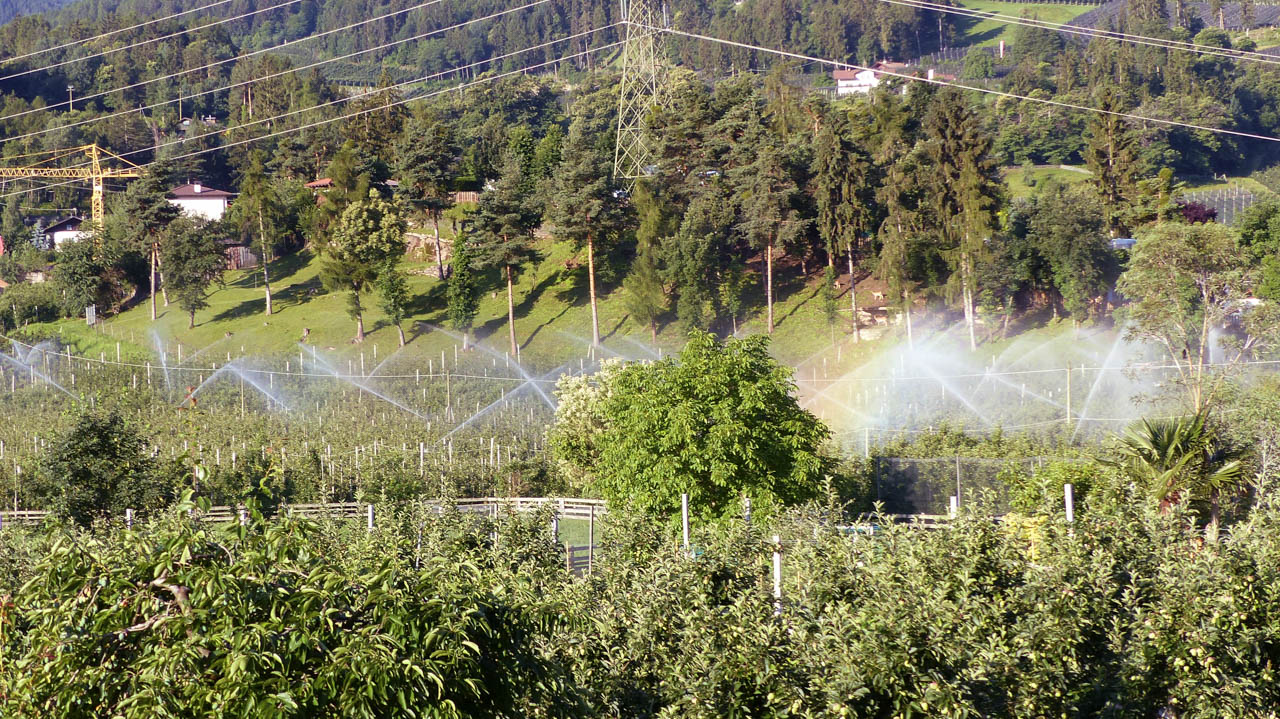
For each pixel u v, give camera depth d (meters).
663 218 171.12
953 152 150.88
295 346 169.38
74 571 16.72
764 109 196.50
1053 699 25.88
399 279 169.62
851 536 31.06
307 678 16.17
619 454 60.56
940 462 64.50
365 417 120.44
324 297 193.50
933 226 153.75
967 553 29.03
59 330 184.25
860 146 160.12
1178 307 87.44
